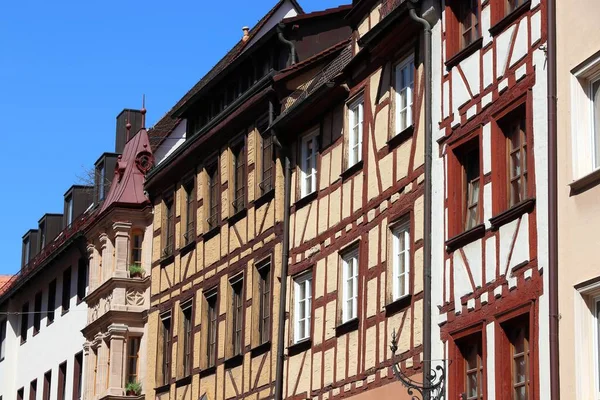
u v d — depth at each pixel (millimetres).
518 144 21250
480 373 21672
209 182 35688
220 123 34500
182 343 36062
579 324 18734
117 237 39594
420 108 24766
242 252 32812
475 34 23000
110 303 39219
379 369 25297
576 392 18594
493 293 21141
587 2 19453
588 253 18766
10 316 53469
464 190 22984
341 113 28562
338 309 27453
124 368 38844
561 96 19812
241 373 31891
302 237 29703
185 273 36312
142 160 40875
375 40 26516
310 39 33344
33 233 56688
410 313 24297
